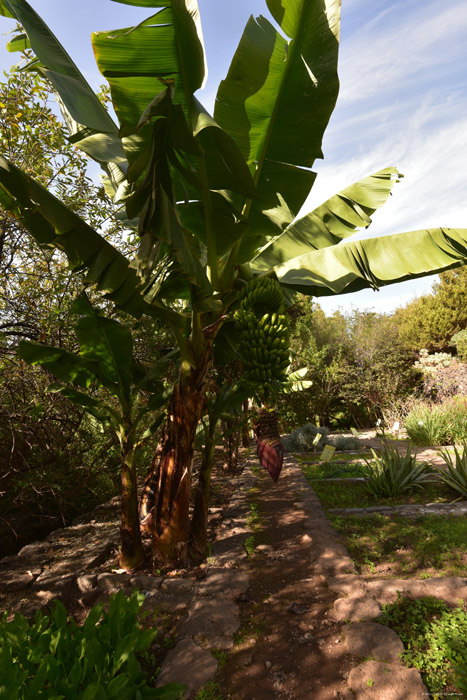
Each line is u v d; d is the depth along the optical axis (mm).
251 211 3898
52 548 4387
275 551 4270
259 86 3230
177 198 3662
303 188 3676
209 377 4094
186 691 2344
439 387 16078
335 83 3223
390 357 17500
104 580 3621
